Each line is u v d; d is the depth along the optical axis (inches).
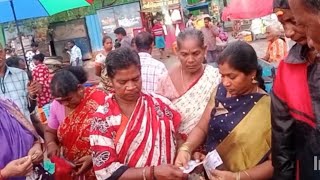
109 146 95.5
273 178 86.9
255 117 92.4
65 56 842.8
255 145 92.0
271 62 293.9
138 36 206.4
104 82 148.9
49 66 386.0
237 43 93.8
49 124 145.7
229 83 93.2
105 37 360.8
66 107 135.6
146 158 96.0
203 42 122.6
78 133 129.9
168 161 99.1
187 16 877.8
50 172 138.1
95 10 850.1
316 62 74.9
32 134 119.6
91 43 861.8
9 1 196.4
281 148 80.5
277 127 80.4
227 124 93.7
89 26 854.5
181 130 118.3
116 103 99.0
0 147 109.8
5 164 110.0
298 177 79.4
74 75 139.5
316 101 73.8
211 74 122.3
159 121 98.8
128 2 853.8
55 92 130.0
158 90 128.0
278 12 73.8
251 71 92.7
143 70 165.9
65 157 135.1
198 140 102.3
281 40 305.6
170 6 834.8
